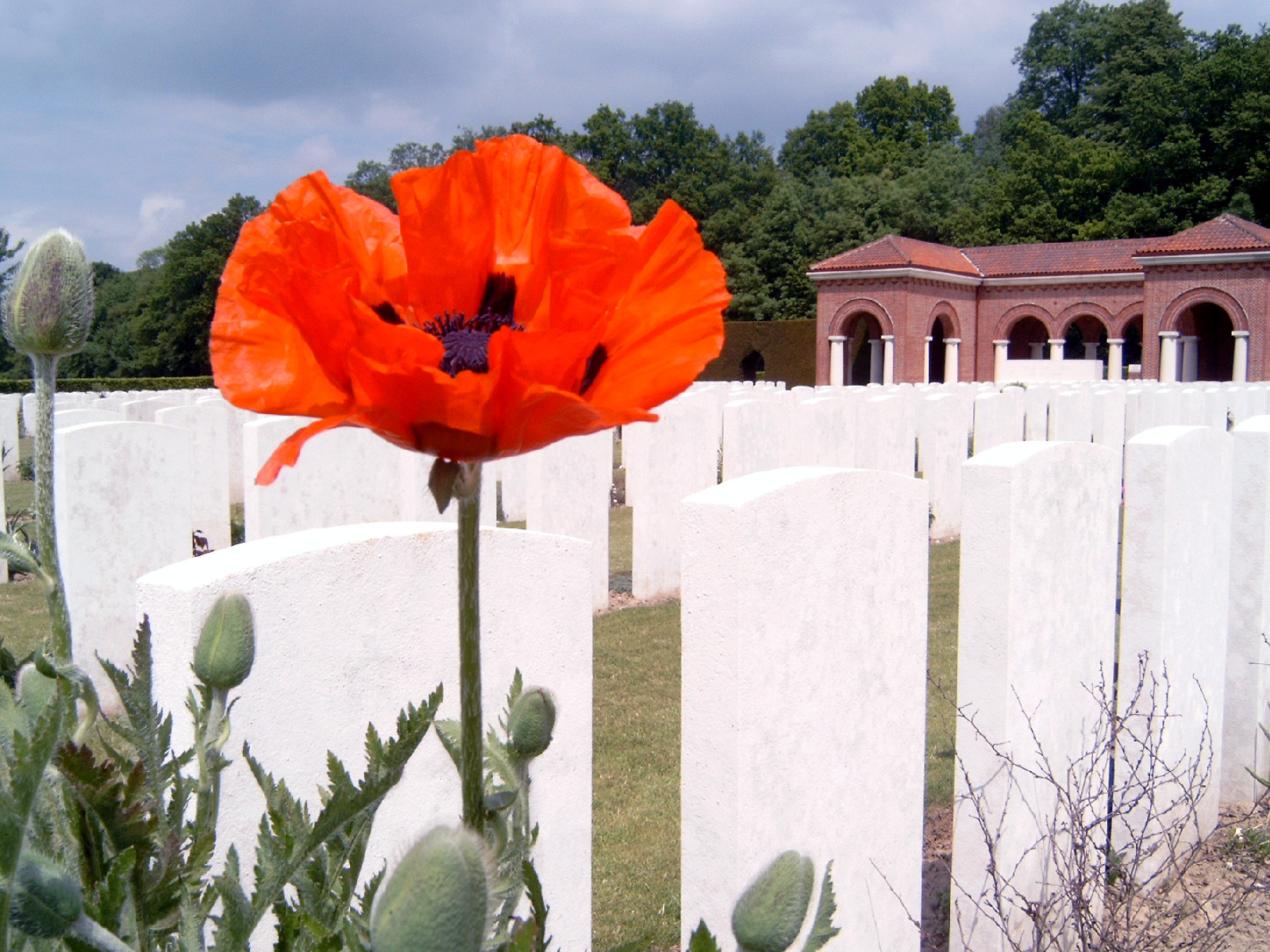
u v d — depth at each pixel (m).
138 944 1.03
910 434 11.87
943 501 11.92
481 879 0.64
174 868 1.05
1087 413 14.40
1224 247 37.12
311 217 0.92
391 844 2.63
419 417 0.73
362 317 0.74
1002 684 3.36
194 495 8.82
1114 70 67.00
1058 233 58.59
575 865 3.13
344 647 2.48
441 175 0.94
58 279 1.08
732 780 2.70
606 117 77.38
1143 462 4.07
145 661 1.10
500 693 2.87
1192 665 4.42
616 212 0.97
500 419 0.74
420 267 0.96
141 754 1.09
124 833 1.04
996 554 3.32
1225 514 4.64
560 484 7.80
